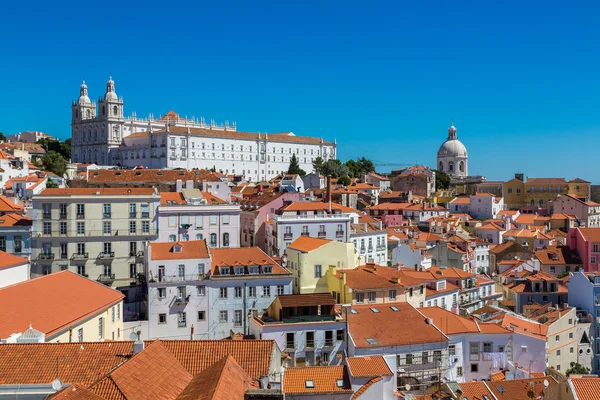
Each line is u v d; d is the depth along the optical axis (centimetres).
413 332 7762
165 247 9412
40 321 5400
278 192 16650
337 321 7906
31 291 6034
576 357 9831
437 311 8681
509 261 14662
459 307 10325
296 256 10069
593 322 10138
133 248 10700
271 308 8438
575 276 10781
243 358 4381
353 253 10406
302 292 9831
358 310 8262
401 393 6319
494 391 6681
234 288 9256
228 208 11794
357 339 7538
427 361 7544
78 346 4322
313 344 7819
